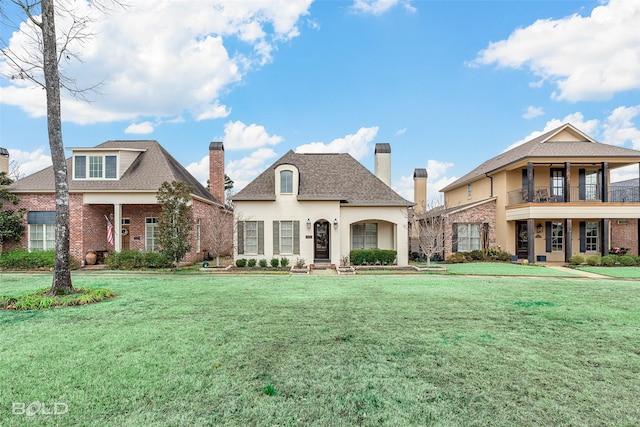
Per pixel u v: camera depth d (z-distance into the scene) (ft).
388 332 20.61
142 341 18.76
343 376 14.60
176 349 17.60
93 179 60.75
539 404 12.46
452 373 14.94
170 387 13.53
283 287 37.06
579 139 71.46
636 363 16.14
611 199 72.18
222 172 78.13
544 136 72.95
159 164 63.77
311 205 59.16
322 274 49.85
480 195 81.87
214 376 14.51
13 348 17.67
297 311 25.79
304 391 13.29
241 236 58.65
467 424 11.18
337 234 58.75
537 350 17.71
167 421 11.22
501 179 71.97
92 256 59.47
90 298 28.96
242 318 23.71
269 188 61.05
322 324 22.27
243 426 10.96
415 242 78.59
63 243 30.30
